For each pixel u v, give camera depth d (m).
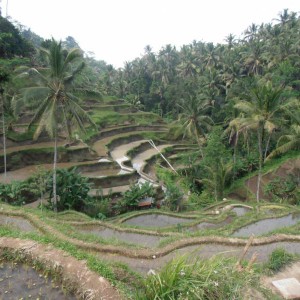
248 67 58.31
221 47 67.56
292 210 21.12
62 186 21.69
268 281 9.73
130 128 47.97
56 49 19.08
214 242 13.48
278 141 28.33
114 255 11.52
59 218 17.06
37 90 19.14
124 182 29.72
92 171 31.17
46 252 7.53
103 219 20.81
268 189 30.67
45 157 30.12
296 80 44.75
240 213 22.53
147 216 21.17
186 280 5.37
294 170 32.44
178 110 62.03
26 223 14.10
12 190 21.27
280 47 48.59
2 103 25.39
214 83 54.41
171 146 46.59
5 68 27.30
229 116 41.81
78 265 7.09
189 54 70.19
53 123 19.33
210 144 34.62
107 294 6.28
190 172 35.75
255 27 69.50
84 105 47.44
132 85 71.69
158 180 32.19
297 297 8.94
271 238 14.06
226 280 5.80
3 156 27.39
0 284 6.65
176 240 13.16
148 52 80.88
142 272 10.55
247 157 37.72
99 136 42.00
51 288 6.61
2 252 7.61
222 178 30.14
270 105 23.50
